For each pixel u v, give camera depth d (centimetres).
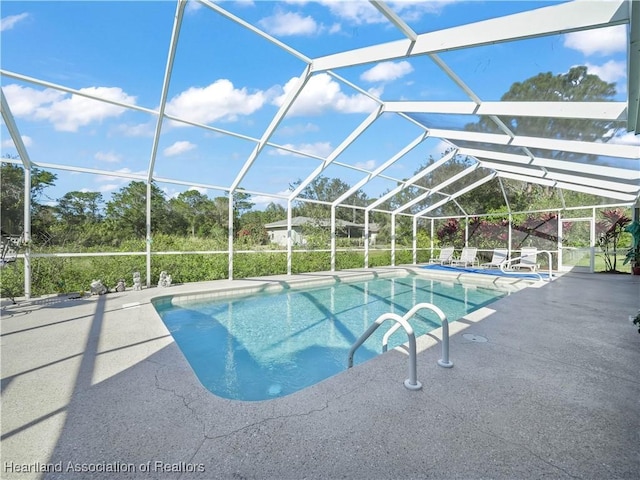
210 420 217
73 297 670
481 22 358
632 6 229
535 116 476
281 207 1168
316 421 214
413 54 425
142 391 262
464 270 1325
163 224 897
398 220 1598
